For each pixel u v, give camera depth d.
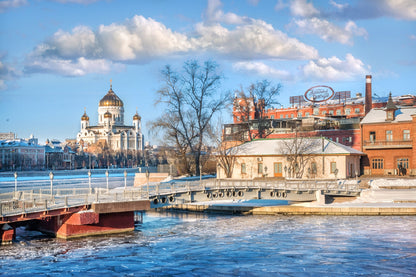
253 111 105.06
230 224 54.06
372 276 33.22
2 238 42.00
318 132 95.50
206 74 86.75
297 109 134.50
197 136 86.50
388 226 50.72
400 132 80.69
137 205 47.34
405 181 68.81
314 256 38.62
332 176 76.81
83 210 44.38
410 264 36.09
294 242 43.81
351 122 93.56
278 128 102.25
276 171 80.88
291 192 63.00
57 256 38.34
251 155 82.12
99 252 39.81
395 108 81.19
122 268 35.22
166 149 87.06
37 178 160.88
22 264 35.97
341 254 39.16
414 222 52.97
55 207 42.44
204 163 91.75
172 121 85.50
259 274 33.81
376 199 63.41
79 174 185.62
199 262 36.94
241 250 40.84
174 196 53.97
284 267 35.47
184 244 43.19
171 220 57.59
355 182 71.00
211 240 44.97
